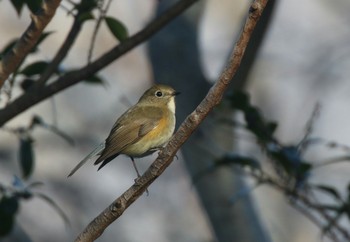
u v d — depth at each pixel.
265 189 21.02
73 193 21.77
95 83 9.12
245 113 9.38
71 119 21.77
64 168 21.70
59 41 21.23
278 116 21.39
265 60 20.36
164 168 6.20
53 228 21.27
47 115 21.02
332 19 20.50
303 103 21.11
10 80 8.41
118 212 6.32
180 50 11.71
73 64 20.95
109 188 22.19
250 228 11.18
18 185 9.05
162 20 8.66
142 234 21.48
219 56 18.94
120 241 21.59
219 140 11.23
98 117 22.00
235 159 9.29
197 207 21.61
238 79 11.26
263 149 9.37
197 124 5.99
